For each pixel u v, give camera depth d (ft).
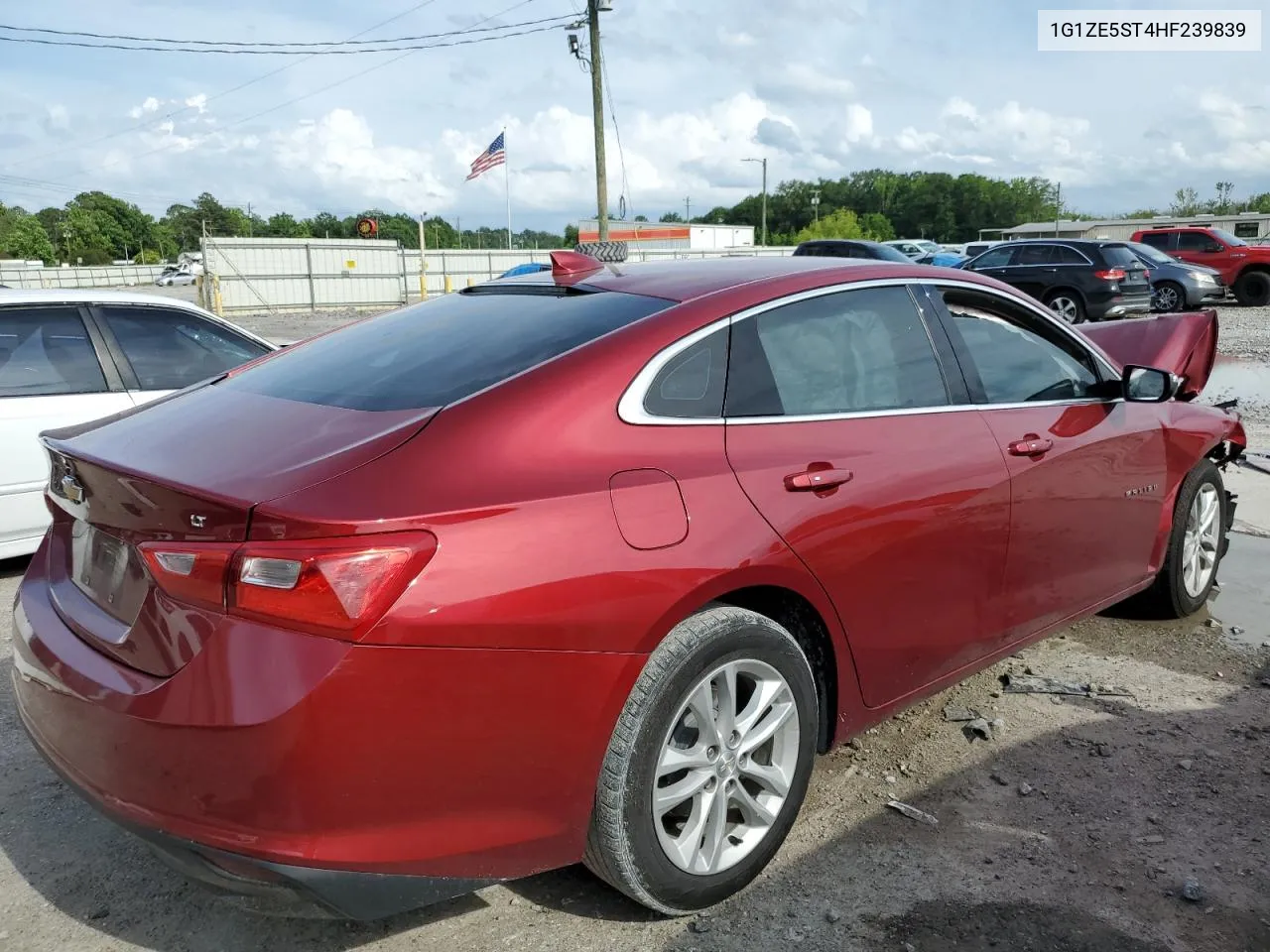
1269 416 30.07
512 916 8.16
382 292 138.00
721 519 7.78
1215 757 10.50
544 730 6.93
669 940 7.81
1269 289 71.36
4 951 7.80
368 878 6.52
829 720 9.18
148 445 7.83
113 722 6.73
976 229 437.58
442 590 6.48
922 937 7.74
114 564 7.49
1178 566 13.75
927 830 9.22
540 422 7.39
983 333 10.93
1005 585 10.55
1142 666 12.85
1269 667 12.78
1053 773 10.23
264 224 466.29
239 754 6.26
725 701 7.95
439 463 6.93
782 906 8.18
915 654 9.68
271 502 6.40
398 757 6.45
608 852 7.47
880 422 9.37
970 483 9.77
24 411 16.57
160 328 18.34
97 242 417.90
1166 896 8.20
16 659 8.18
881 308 10.00
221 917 8.25
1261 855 8.74
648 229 189.37
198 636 6.51
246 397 8.93
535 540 6.86
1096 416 11.77
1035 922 7.89
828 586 8.54
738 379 8.54
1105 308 54.19
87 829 9.57
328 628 6.23
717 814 8.00
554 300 9.48
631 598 7.16
